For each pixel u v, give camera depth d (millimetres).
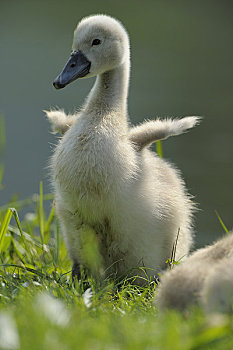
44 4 59125
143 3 60625
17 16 54625
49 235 14828
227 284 7203
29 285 9625
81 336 6328
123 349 6109
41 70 40406
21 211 23031
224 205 24766
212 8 60375
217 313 7172
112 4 59469
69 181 10859
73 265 11734
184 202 12383
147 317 7930
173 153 29688
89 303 8742
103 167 10727
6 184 25250
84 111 11656
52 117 12766
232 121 33312
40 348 6020
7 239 12805
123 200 10852
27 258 12250
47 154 28031
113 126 11352
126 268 11414
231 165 28172
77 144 10914
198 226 23156
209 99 36312
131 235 11094
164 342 6309
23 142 29344
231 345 6578
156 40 50125
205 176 27062
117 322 7305
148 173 11375
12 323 6504
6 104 34031
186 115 32938
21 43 46375
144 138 11820
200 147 30391
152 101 35281
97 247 11320
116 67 12273
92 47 12242
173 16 57125
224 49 48281
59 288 9391
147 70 42312
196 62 44875
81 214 11070
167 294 7930
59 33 48844
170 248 11789
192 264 8164
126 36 12570
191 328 6719
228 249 8359
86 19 12594
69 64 12258
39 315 6969
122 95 12188
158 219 11320
